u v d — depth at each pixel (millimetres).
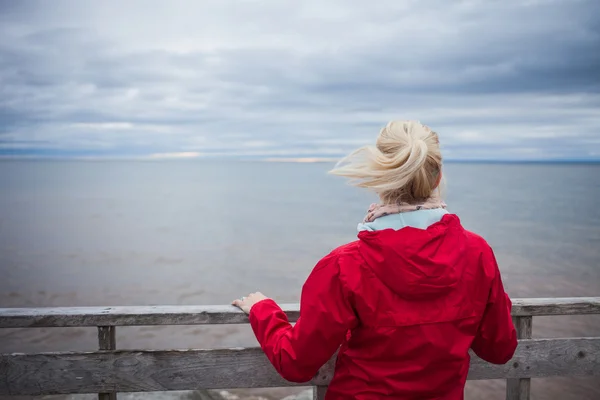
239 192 100688
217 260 22516
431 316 1180
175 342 8773
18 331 8891
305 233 35469
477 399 5891
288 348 1264
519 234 32500
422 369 1193
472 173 194000
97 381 1812
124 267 20078
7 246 27234
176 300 14484
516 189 96500
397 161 1158
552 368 1956
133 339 8914
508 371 1940
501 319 1299
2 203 69688
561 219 43281
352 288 1185
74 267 19828
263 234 34656
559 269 19156
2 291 14961
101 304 13805
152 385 1823
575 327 9227
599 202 64938
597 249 25219
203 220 45938
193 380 1833
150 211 56531
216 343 8711
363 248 1202
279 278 18094
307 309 1230
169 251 25625
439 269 1131
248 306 1691
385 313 1181
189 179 175000
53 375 1799
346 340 1371
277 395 5477
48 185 135750
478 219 42969
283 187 122812
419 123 1283
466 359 1277
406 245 1128
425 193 1224
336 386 1324
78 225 40344
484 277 1234
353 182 1207
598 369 1974
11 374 1790
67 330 8961
